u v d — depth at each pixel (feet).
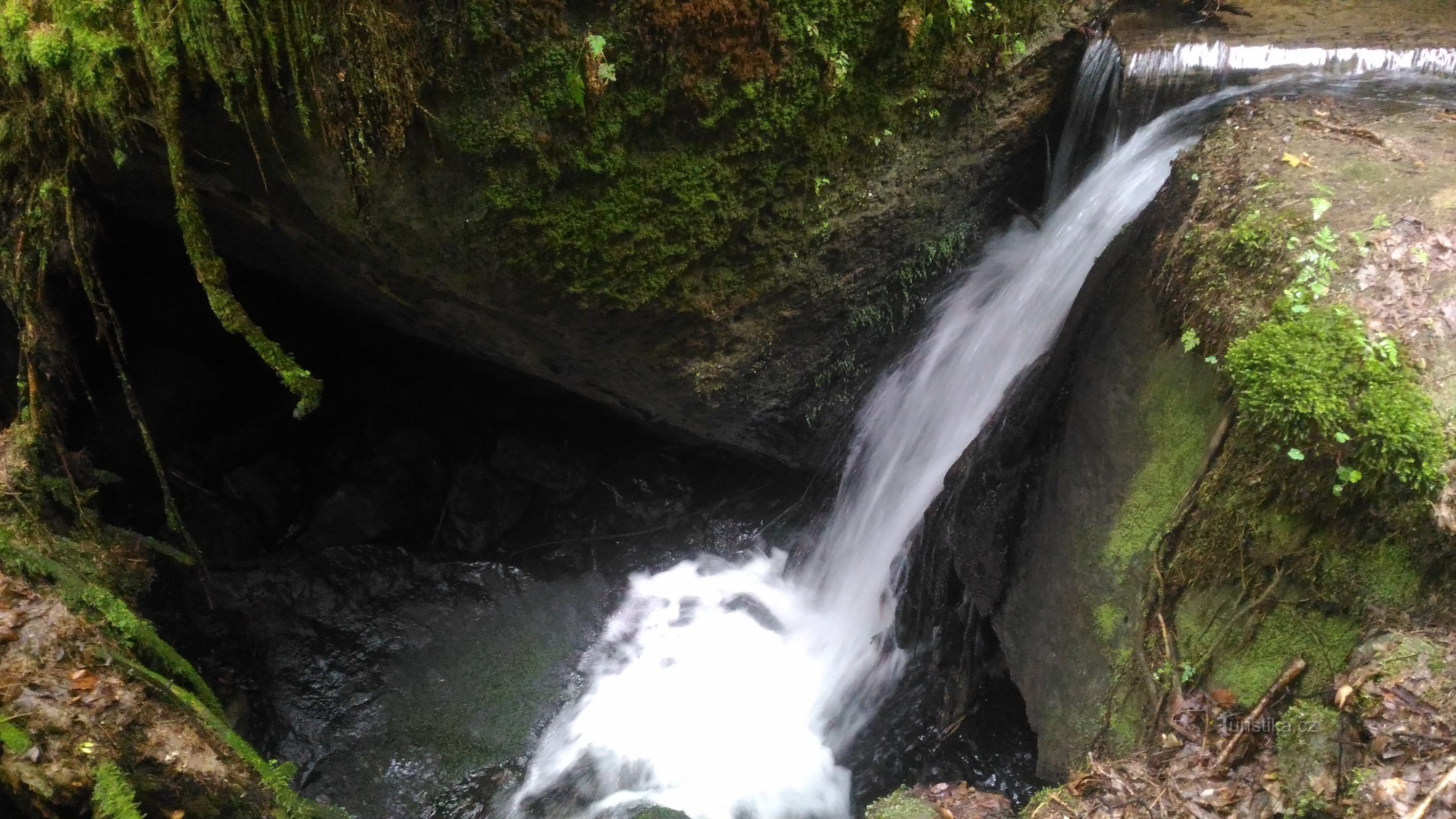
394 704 16.47
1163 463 12.04
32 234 12.78
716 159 13.65
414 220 12.39
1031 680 14.37
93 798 10.03
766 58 13.08
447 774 15.85
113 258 16.78
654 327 15.11
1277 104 13.96
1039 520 14.67
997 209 18.34
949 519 16.29
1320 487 9.83
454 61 11.14
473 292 13.73
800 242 15.61
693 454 20.89
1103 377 13.66
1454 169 12.03
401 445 19.47
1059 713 13.46
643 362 15.88
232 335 19.03
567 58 11.59
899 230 16.94
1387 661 9.18
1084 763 12.60
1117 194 16.29
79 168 12.52
